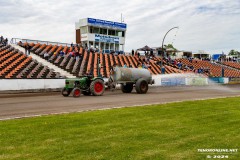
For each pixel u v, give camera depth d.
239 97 17.09
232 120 8.89
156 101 14.87
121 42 56.41
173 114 9.96
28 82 23.72
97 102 14.34
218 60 69.31
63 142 6.25
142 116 9.51
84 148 5.82
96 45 53.03
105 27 53.28
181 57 61.16
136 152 5.57
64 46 42.06
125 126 7.87
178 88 29.69
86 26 51.53
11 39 36.53
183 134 6.99
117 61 42.47
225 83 43.50
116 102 14.33
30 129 7.47
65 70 30.77
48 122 8.42
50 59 33.44
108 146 5.95
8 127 7.73
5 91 22.19
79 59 36.44
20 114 10.52
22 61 30.08
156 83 33.66
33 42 38.75
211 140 6.48
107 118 9.10
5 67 27.11
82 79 18.00
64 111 11.14
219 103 13.46
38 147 5.89
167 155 5.42
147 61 46.53
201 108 11.59
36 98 17.09
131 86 21.47
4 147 5.89
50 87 25.06
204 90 25.66
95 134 6.96
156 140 6.44
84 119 8.91
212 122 8.55
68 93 18.12
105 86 20.77
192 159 5.23
